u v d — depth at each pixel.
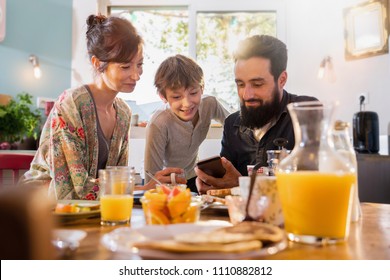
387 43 2.59
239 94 1.69
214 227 0.63
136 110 3.20
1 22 2.88
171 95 1.78
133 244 0.51
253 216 0.73
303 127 0.67
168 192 0.88
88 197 1.36
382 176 2.21
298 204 0.64
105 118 1.62
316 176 0.62
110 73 1.53
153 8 3.18
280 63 1.63
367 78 2.71
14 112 2.71
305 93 2.99
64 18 3.11
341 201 0.62
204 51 3.10
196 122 1.97
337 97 2.86
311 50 2.96
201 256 0.48
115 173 0.84
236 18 3.09
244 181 0.76
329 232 0.63
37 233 0.30
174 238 0.55
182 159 2.00
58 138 1.43
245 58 1.62
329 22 2.89
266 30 3.09
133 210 1.02
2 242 0.29
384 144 2.55
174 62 1.76
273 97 1.65
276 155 1.10
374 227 0.78
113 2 3.16
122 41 1.47
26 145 2.84
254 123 1.67
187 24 3.17
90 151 1.54
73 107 1.49
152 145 1.84
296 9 3.01
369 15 2.68
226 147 1.84
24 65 2.99
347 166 0.64
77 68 3.11
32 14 3.03
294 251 0.59
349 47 2.79
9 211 0.29
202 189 1.35
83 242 0.65
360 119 2.37
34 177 1.56
